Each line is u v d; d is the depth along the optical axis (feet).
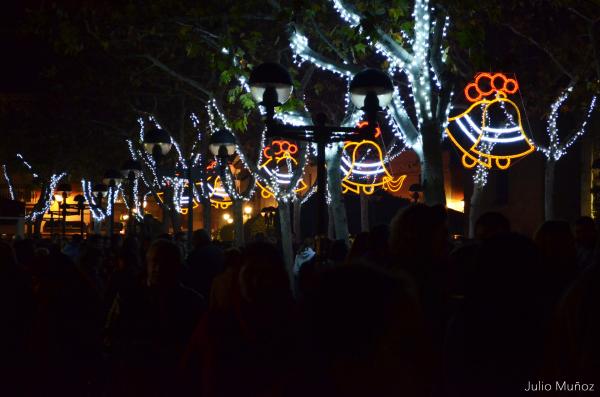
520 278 11.85
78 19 50.19
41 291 21.35
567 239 17.26
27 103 106.11
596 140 74.74
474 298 12.14
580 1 54.39
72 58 80.38
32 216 122.62
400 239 14.89
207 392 13.23
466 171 98.68
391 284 7.91
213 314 13.80
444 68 41.75
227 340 13.32
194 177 55.52
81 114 97.45
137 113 90.79
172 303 17.39
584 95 63.93
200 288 28.63
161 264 17.42
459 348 11.93
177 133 93.30
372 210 73.00
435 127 38.52
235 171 111.96
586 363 8.33
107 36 54.29
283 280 13.69
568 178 81.35
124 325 17.51
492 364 11.51
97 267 30.58
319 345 7.88
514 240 12.32
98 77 80.69
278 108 44.91
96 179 128.16
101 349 22.00
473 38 36.55
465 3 37.19
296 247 66.59
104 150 115.44
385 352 7.72
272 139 69.10
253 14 46.09
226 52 47.60
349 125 49.16
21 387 20.83
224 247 47.06
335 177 49.55
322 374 7.87
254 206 161.38
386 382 7.71
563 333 8.87
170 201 89.92
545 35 62.54
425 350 8.07
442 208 15.30
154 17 47.55
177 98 90.79
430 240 14.75
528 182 84.74
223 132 49.96
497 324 11.63
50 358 21.07
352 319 7.64
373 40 36.70
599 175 73.41
